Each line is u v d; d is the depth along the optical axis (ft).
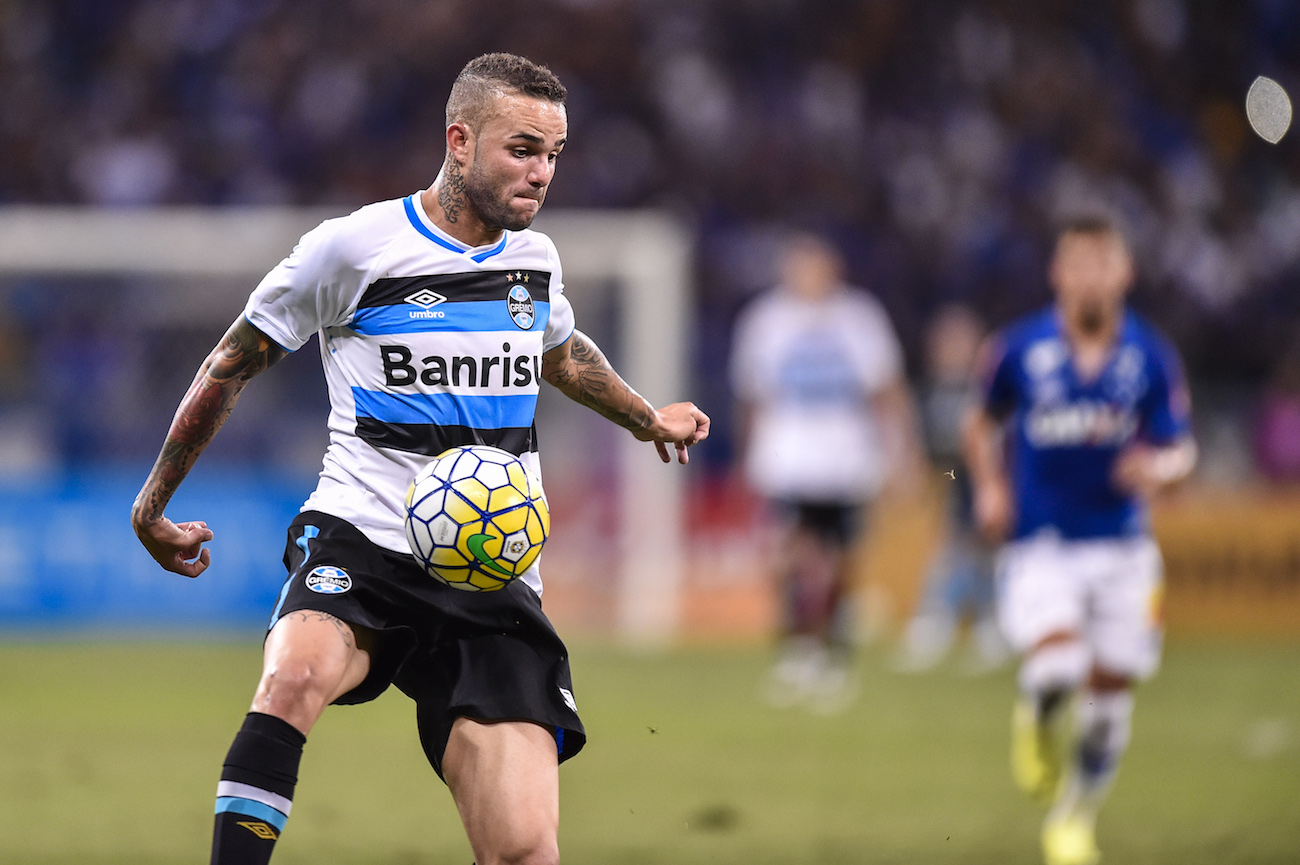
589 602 167.73
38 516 160.15
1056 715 71.26
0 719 100.89
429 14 223.51
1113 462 71.97
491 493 38.24
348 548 39.42
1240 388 198.90
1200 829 70.13
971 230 224.33
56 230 171.42
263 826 35.99
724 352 212.23
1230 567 164.45
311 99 220.64
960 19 239.91
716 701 116.57
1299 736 100.73
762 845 65.21
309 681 37.14
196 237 173.58
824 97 231.71
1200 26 250.78
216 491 161.07
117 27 225.56
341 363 40.47
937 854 64.23
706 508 170.91
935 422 153.99
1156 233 229.86
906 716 109.50
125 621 159.43
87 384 170.91
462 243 40.16
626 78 225.35
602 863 61.26
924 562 170.60
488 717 38.63
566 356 44.16
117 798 73.56
